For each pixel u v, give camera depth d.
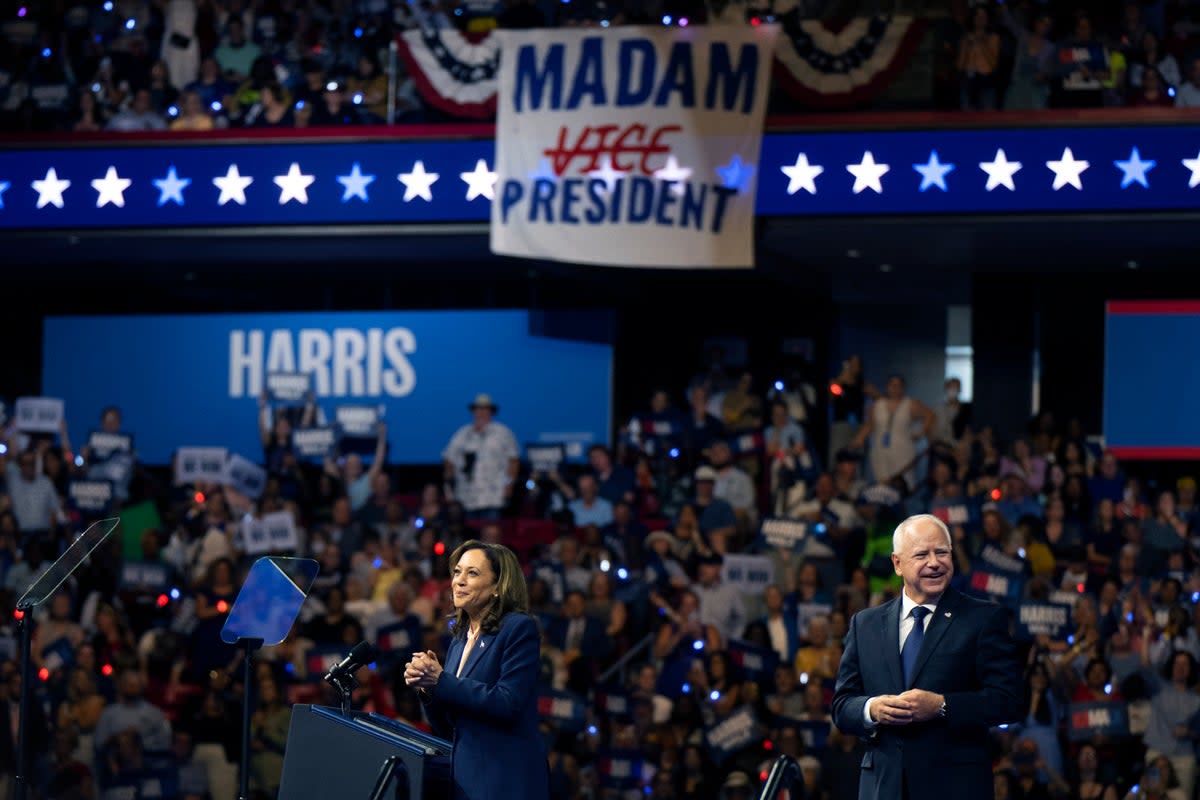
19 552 26.45
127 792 22.44
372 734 10.73
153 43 28.73
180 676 23.84
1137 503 24.97
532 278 32.38
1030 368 30.55
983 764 10.44
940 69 25.42
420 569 24.91
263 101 27.53
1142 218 25.03
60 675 23.39
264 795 22.45
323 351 32.19
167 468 32.47
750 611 23.95
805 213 25.66
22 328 34.03
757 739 21.16
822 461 32.34
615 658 23.94
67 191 27.84
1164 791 20.20
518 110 25.48
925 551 10.66
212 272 32.19
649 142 25.05
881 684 10.68
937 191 25.38
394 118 27.02
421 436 32.03
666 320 32.97
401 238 27.72
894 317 33.53
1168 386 28.98
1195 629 21.84
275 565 12.61
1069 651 21.84
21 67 28.58
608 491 27.09
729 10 26.09
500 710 10.52
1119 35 25.23
